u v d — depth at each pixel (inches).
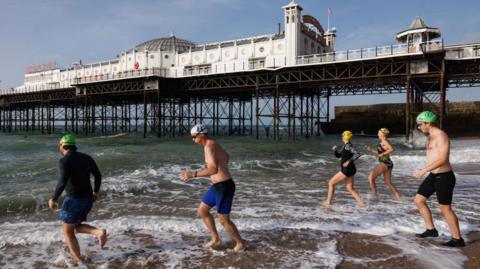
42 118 2347.4
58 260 193.5
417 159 698.2
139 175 490.3
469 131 1859.0
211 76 1407.5
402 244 218.7
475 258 196.7
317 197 357.7
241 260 193.3
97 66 2429.9
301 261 191.5
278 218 274.8
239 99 2116.1
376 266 185.0
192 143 1259.2
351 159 308.8
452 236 216.1
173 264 188.9
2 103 2566.4
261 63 1612.9
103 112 2439.7
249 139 1536.7
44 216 288.4
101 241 189.6
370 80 1205.1
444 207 215.2
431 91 1413.6
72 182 184.7
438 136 210.8
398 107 2059.5
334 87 1611.7
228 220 203.8
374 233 239.6
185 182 450.6
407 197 353.7
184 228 250.8
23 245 218.5
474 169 572.4
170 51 2007.9
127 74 1560.0
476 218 276.4
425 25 1240.2
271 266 184.9
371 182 349.7
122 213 297.4
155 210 308.2
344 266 185.3
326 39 1913.1
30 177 468.4
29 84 2997.0
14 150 958.4
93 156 673.6
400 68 1099.3
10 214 294.0
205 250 208.7
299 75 1246.9
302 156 785.6
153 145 1135.6
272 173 538.9
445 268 182.9
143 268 183.6
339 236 233.6
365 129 2103.8
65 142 186.9
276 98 1309.1
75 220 187.0
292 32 1539.1
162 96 1707.7
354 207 311.1
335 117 2257.6
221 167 203.0
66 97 2101.4
